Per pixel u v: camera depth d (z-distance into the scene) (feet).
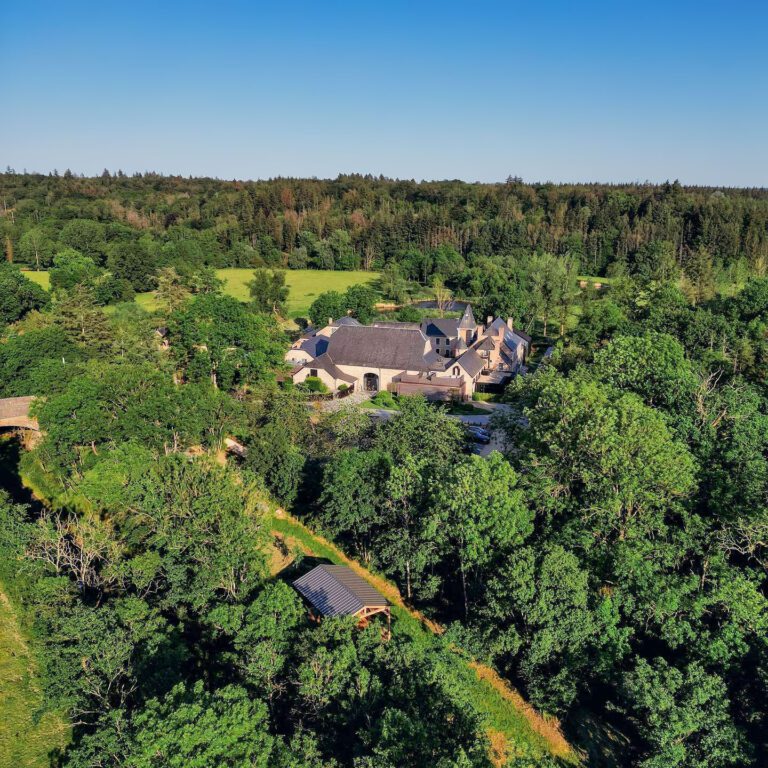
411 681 104.68
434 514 143.84
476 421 287.89
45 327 292.20
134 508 158.71
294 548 176.55
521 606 122.93
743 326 325.21
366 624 136.67
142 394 204.85
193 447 219.20
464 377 318.04
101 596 139.85
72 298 317.22
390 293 588.09
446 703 101.09
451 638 130.21
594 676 126.62
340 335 352.28
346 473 165.99
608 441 145.89
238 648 117.39
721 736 102.06
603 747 120.88
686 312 325.83
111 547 147.13
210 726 84.07
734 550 148.46
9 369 244.83
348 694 103.35
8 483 211.20
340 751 99.40
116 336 303.07
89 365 230.89
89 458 191.42
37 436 234.58
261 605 124.88
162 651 118.21
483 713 105.09
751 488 145.69
